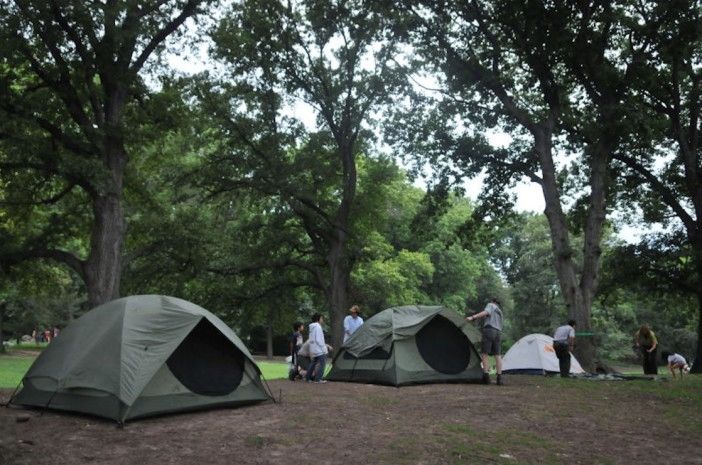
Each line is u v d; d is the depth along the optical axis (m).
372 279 42.59
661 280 30.94
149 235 27.78
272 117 28.20
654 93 25.58
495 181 26.00
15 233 24.66
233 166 28.41
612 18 19.78
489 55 22.36
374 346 14.38
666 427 8.43
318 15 26.20
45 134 22.11
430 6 21.97
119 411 8.34
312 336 15.14
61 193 23.45
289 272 31.25
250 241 30.52
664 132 24.97
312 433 7.74
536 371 18.70
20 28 18.58
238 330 33.91
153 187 28.16
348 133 28.80
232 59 27.19
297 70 28.12
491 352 14.16
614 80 19.91
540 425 8.50
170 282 29.06
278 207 29.97
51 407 9.29
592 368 19.22
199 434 7.68
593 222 20.52
